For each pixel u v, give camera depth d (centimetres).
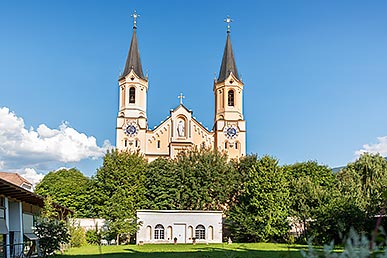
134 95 8412
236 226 5888
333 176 7312
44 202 3594
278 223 5600
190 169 6556
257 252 3616
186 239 5912
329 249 359
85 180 7550
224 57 8900
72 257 3272
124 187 6400
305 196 5316
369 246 346
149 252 3938
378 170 6244
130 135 8231
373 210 4566
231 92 8656
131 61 8588
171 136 8469
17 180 4341
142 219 5900
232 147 8431
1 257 2583
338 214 4641
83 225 6153
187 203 6500
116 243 6003
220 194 6550
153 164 6794
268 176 5781
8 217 2780
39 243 3117
